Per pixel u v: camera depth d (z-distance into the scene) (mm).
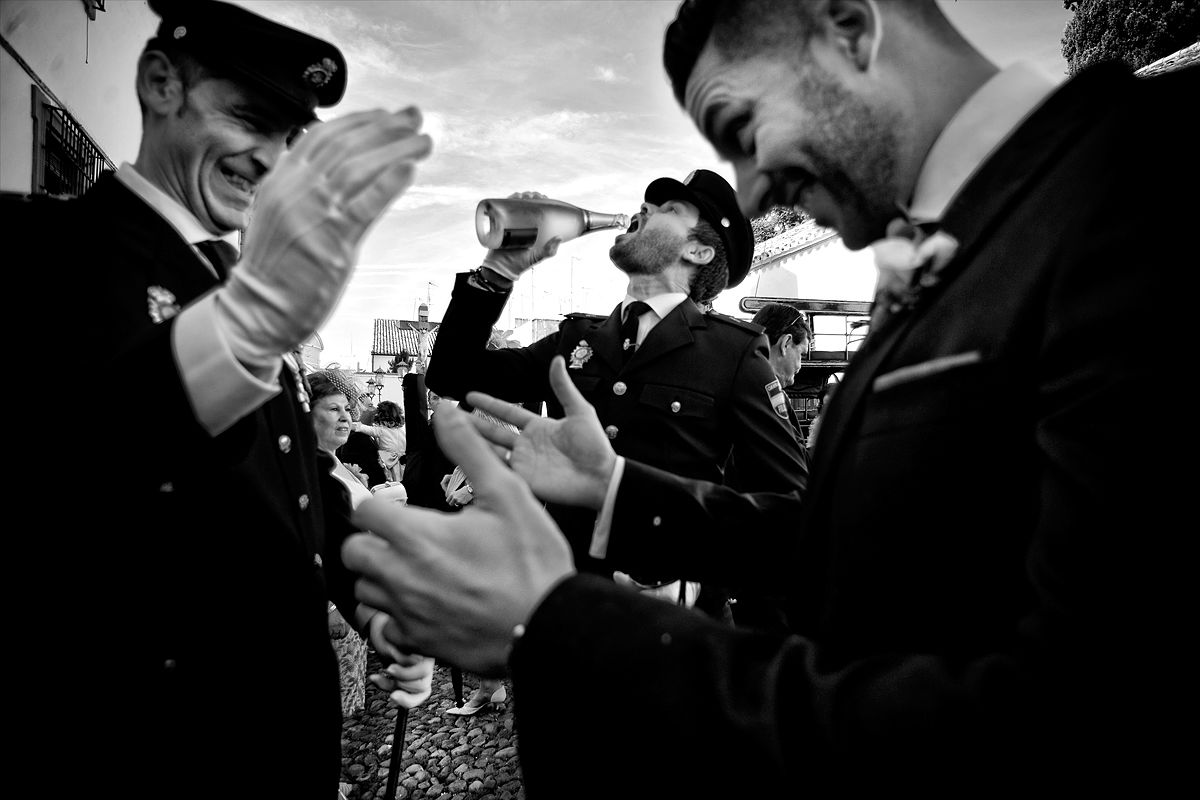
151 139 1122
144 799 924
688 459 2322
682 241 2473
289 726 1079
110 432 695
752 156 771
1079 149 565
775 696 499
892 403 653
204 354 690
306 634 1120
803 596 796
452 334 2162
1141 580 401
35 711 881
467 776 3299
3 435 746
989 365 577
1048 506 469
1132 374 432
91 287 914
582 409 1211
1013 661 448
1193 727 391
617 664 543
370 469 5594
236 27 1056
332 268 682
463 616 604
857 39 675
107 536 891
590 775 544
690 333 2432
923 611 598
